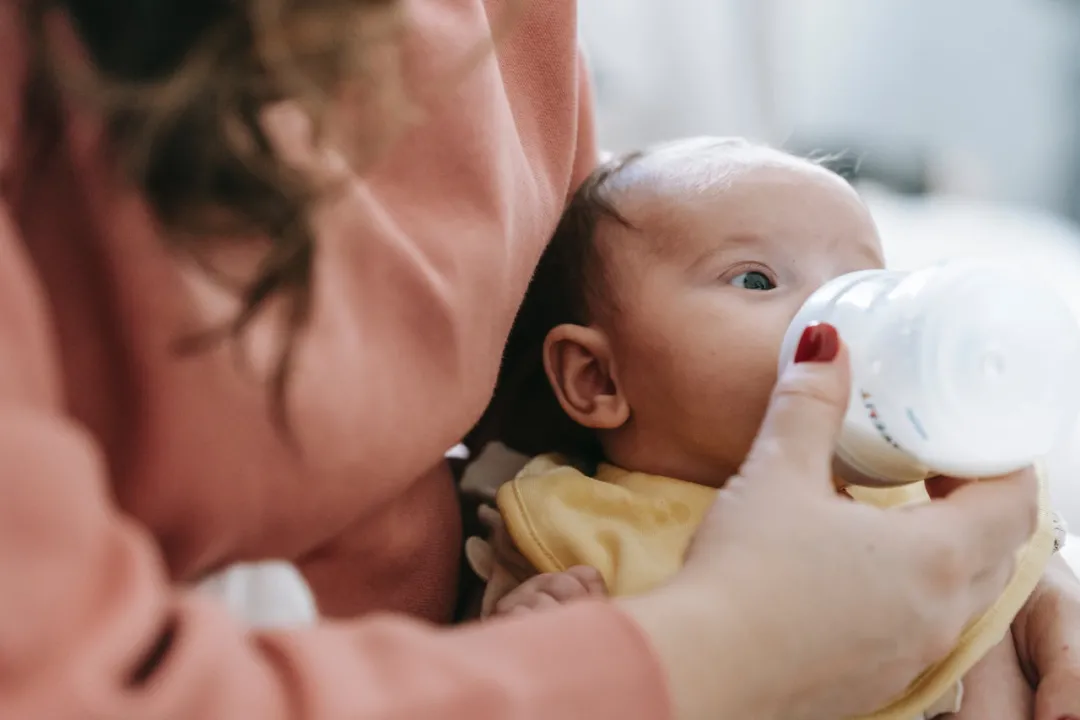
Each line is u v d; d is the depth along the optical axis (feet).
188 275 1.32
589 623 1.38
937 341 1.70
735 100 5.87
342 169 1.49
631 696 1.33
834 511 1.62
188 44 1.21
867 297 1.86
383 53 1.44
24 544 0.99
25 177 1.29
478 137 1.83
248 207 1.29
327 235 1.54
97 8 1.22
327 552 1.89
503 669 1.27
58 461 1.03
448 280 1.74
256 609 1.57
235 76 1.22
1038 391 1.73
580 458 2.76
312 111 1.32
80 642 1.00
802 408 1.71
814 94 6.18
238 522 1.48
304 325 1.37
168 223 1.28
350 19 1.30
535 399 2.78
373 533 1.94
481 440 2.81
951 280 1.74
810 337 1.78
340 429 1.53
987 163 6.44
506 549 2.40
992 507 1.76
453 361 1.75
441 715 1.19
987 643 2.01
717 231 2.35
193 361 1.33
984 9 6.21
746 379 2.25
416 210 1.76
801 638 1.52
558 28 2.23
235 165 1.26
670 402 2.36
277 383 1.37
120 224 1.29
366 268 1.62
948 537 1.68
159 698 1.02
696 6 5.72
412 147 1.77
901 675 1.67
